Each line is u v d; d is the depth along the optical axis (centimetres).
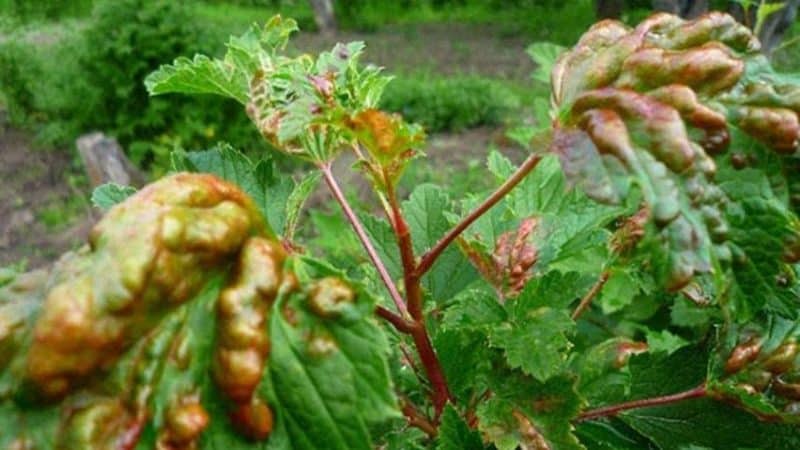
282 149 19
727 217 15
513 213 21
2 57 145
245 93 20
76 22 207
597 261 24
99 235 13
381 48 228
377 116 16
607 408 20
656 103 15
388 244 22
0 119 147
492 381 18
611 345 23
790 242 15
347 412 14
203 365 14
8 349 13
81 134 134
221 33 138
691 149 15
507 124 148
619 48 16
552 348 17
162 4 133
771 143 15
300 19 269
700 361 20
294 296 14
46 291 13
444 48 224
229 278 14
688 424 19
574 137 15
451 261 22
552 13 256
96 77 132
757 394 18
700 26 16
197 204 14
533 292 17
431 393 19
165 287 13
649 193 14
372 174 17
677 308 26
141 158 130
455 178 118
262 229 15
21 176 127
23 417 13
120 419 13
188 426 13
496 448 19
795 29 169
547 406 17
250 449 14
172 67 21
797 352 19
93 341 13
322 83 17
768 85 15
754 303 15
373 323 14
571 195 21
